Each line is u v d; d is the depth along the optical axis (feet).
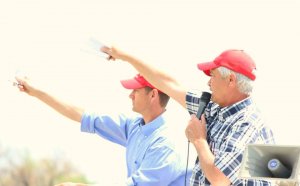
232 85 34.37
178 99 38.55
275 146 29.91
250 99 34.58
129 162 42.47
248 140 33.42
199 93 37.73
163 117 42.06
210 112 35.04
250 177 29.73
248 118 33.91
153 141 41.37
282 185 31.86
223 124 34.19
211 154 33.17
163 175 40.88
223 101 34.60
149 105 42.01
